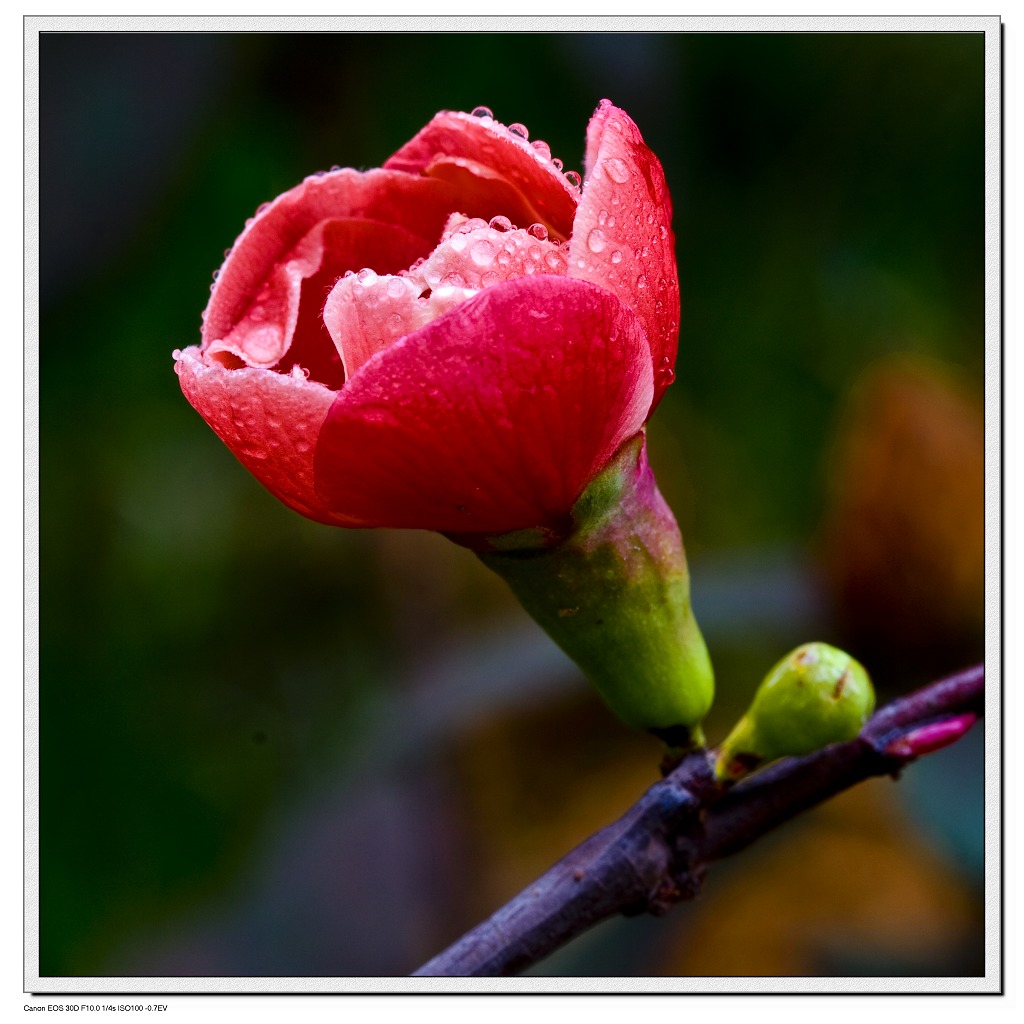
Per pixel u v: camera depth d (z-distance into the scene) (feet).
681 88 1.33
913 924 1.12
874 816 1.21
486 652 1.24
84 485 1.42
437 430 0.87
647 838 0.91
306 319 0.92
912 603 1.12
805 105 1.39
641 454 0.91
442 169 0.92
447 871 1.24
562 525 0.90
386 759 1.21
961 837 1.06
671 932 1.16
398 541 1.42
